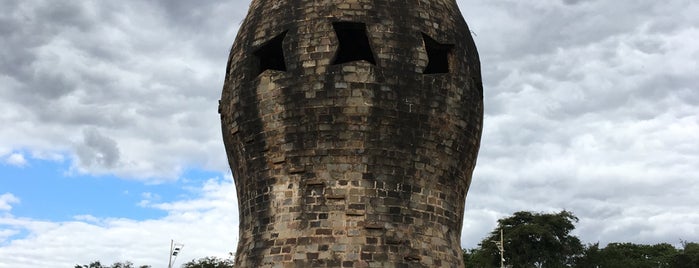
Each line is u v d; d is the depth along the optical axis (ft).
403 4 84.74
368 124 78.54
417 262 77.36
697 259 244.42
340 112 78.64
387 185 78.23
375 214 77.10
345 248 75.72
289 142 80.02
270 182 80.94
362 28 83.30
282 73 81.66
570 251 250.78
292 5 85.05
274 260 77.36
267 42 84.84
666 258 266.57
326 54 80.69
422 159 80.33
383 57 80.69
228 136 88.58
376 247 76.02
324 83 79.51
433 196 81.00
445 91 82.94
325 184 77.97
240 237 84.84
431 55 86.94
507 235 248.73
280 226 78.59
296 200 78.54
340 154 78.23
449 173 83.15
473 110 86.43
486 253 252.01
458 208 85.10
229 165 90.17
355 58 86.99
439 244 80.02
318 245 76.18
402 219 78.02
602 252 257.96
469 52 88.58
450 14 89.61
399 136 79.30
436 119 81.61
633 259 276.00
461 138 84.33
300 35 82.33
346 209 76.95
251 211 82.89
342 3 83.15
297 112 79.92
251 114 83.66
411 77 81.10
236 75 87.30
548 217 252.83
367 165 78.07
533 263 246.88
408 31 82.99
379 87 79.51
